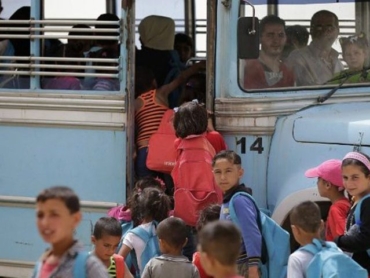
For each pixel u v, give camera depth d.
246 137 17.80
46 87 19.03
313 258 13.34
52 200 11.32
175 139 17.72
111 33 18.59
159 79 21.20
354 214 15.02
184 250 16.88
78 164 18.70
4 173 19.27
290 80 17.98
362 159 15.13
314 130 17.30
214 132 17.44
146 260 16.52
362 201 14.91
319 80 18.16
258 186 17.78
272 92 17.80
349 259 13.38
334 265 13.24
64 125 18.75
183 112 17.09
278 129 17.72
